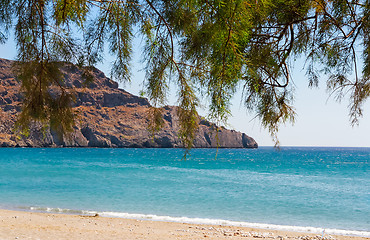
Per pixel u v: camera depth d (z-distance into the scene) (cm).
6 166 4816
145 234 1073
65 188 2436
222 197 2122
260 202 1970
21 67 210
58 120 207
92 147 18275
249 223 1404
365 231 1302
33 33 216
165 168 4950
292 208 1808
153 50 237
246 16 212
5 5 216
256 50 279
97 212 1572
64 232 1027
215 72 222
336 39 297
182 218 1475
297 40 298
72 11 227
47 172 3869
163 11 221
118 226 1214
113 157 8881
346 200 2100
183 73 233
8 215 1314
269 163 6919
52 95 210
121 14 237
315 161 8175
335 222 1486
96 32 237
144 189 2434
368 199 2142
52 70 211
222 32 212
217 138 221
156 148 19300
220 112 221
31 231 1002
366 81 295
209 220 1445
